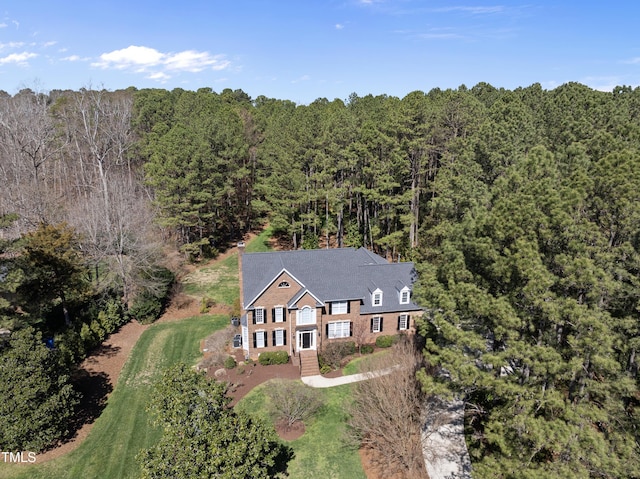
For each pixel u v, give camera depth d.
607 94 50.41
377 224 57.81
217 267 60.06
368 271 39.81
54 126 75.00
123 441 26.53
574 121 36.47
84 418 28.62
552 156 22.92
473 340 19.92
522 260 18.55
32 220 50.84
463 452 25.09
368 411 25.38
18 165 61.84
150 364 35.78
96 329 38.47
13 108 70.62
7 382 24.31
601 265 18.89
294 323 36.25
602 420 17.36
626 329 18.80
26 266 31.17
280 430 27.67
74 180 79.50
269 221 71.25
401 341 33.56
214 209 66.06
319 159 57.12
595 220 20.48
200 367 35.12
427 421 27.41
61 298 37.78
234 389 32.16
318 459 25.38
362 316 37.84
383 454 25.23
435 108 55.97
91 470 24.17
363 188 52.91
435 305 24.45
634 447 16.66
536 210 19.34
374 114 68.62
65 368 29.00
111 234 44.38
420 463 24.28
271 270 37.41
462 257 23.52
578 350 17.64
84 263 41.38
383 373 26.86
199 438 18.33
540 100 60.62
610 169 19.59
